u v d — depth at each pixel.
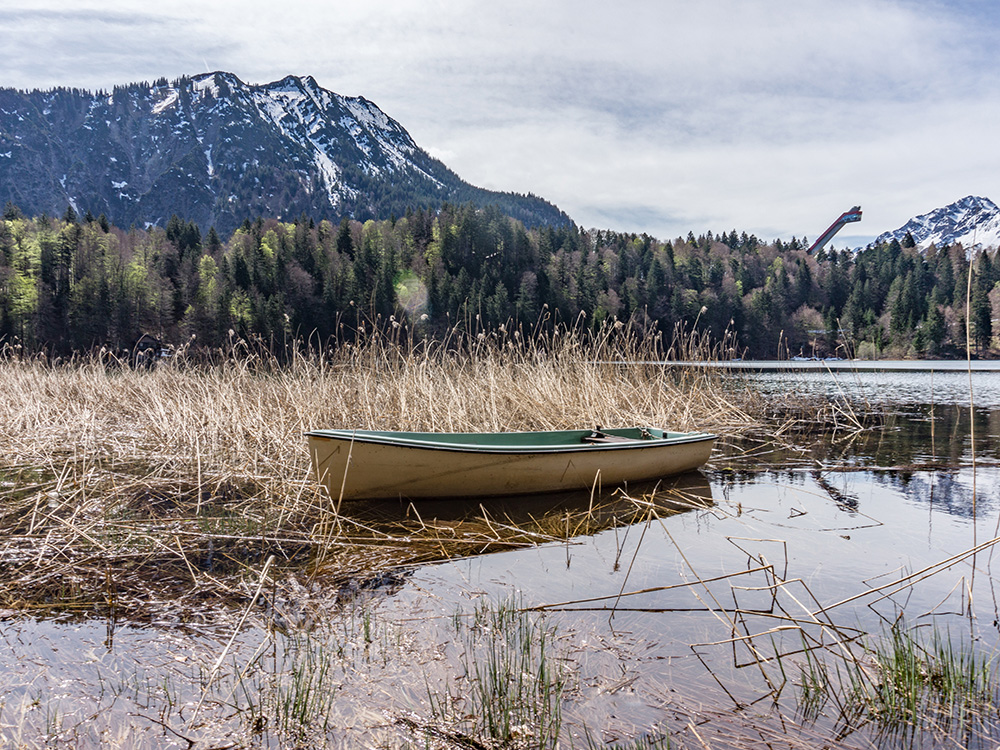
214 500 6.48
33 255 68.50
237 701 2.94
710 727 2.73
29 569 4.55
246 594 4.20
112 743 2.61
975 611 3.91
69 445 8.72
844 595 4.17
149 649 3.46
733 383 16.89
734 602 4.07
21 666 3.25
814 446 10.16
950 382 24.56
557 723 2.75
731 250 112.12
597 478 6.88
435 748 2.59
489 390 9.83
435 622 3.79
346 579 4.49
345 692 3.02
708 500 6.69
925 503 6.54
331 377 10.03
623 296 67.88
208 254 82.88
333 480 5.99
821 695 2.99
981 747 2.58
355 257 77.19
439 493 6.32
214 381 10.80
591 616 3.87
